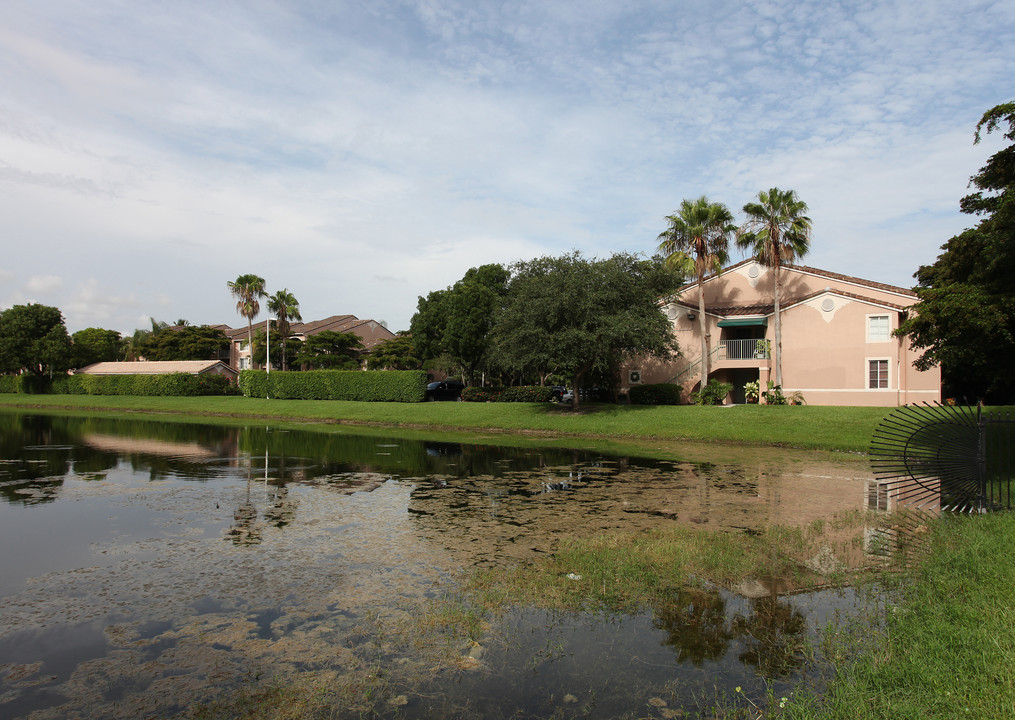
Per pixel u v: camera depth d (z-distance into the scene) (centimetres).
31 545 935
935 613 573
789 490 1338
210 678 528
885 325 2895
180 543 945
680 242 3164
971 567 693
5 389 6456
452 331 3978
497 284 4900
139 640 603
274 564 837
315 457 1947
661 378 3409
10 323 5972
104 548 920
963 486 1150
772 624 616
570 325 2820
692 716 457
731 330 3512
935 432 1362
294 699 491
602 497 1266
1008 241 1278
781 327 3155
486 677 524
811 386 3062
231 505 1215
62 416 4016
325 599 706
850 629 590
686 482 1445
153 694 502
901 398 2880
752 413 2567
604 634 604
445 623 631
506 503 1212
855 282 3241
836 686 475
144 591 739
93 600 712
